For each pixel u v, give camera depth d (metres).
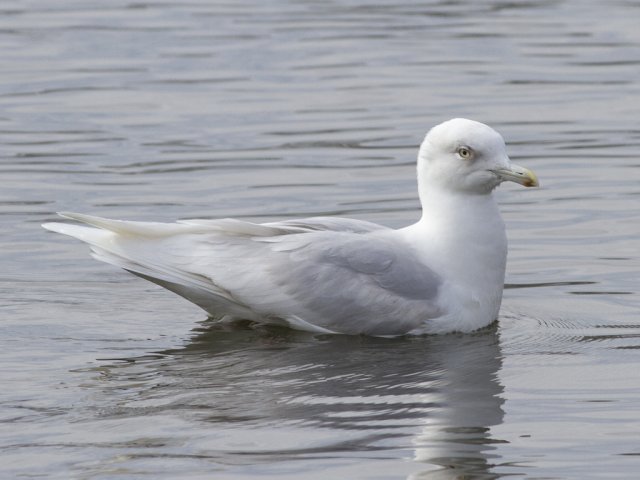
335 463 10.28
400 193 18.98
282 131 22.55
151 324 14.06
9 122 23.11
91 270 15.86
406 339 13.68
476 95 24.92
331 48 28.89
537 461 10.31
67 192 19.11
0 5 33.56
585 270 15.75
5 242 16.86
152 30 30.66
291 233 13.94
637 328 13.81
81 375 12.38
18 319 14.09
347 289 13.60
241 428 11.02
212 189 19.28
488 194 14.09
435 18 32.31
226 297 13.73
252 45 29.11
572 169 20.22
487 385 12.10
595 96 24.77
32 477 10.05
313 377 12.35
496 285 14.10
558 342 13.43
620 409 11.40
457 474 10.09
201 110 23.91
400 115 23.52
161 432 10.93
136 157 20.95
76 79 26.16
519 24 31.52
